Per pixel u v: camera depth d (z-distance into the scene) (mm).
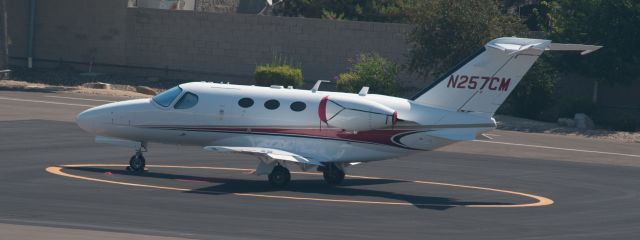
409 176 101438
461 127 87875
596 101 175125
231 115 92188
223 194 83312
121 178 90688
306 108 90188
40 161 100688
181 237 63125
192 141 94375
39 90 180250
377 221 73062
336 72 194875
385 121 87312
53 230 62719
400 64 189000
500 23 167625
